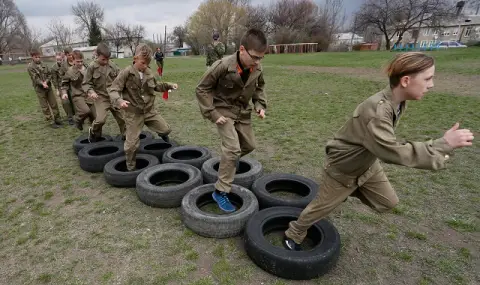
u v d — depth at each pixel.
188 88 12.88
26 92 13.27
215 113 2.85
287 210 3.02
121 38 77.44
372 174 2.23
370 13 50.56
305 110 8.26
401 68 1.78
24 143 5.95
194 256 2.68
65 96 6.08
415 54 1.79
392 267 2.58
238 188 3.45
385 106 1.84
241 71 2.76
